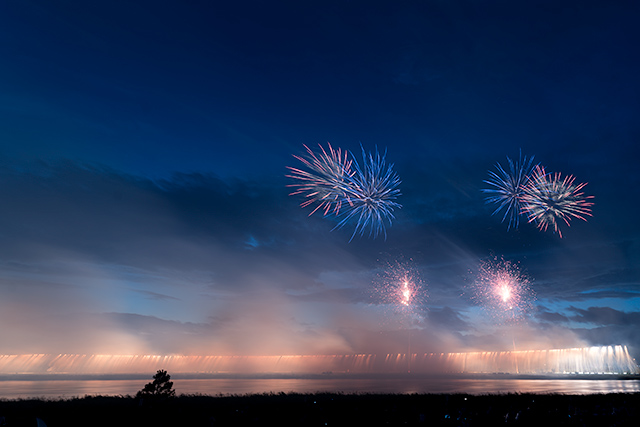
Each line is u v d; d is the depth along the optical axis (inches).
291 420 823.7
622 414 847.7
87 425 758.5
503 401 1156.5
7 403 1118.4
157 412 911.0
